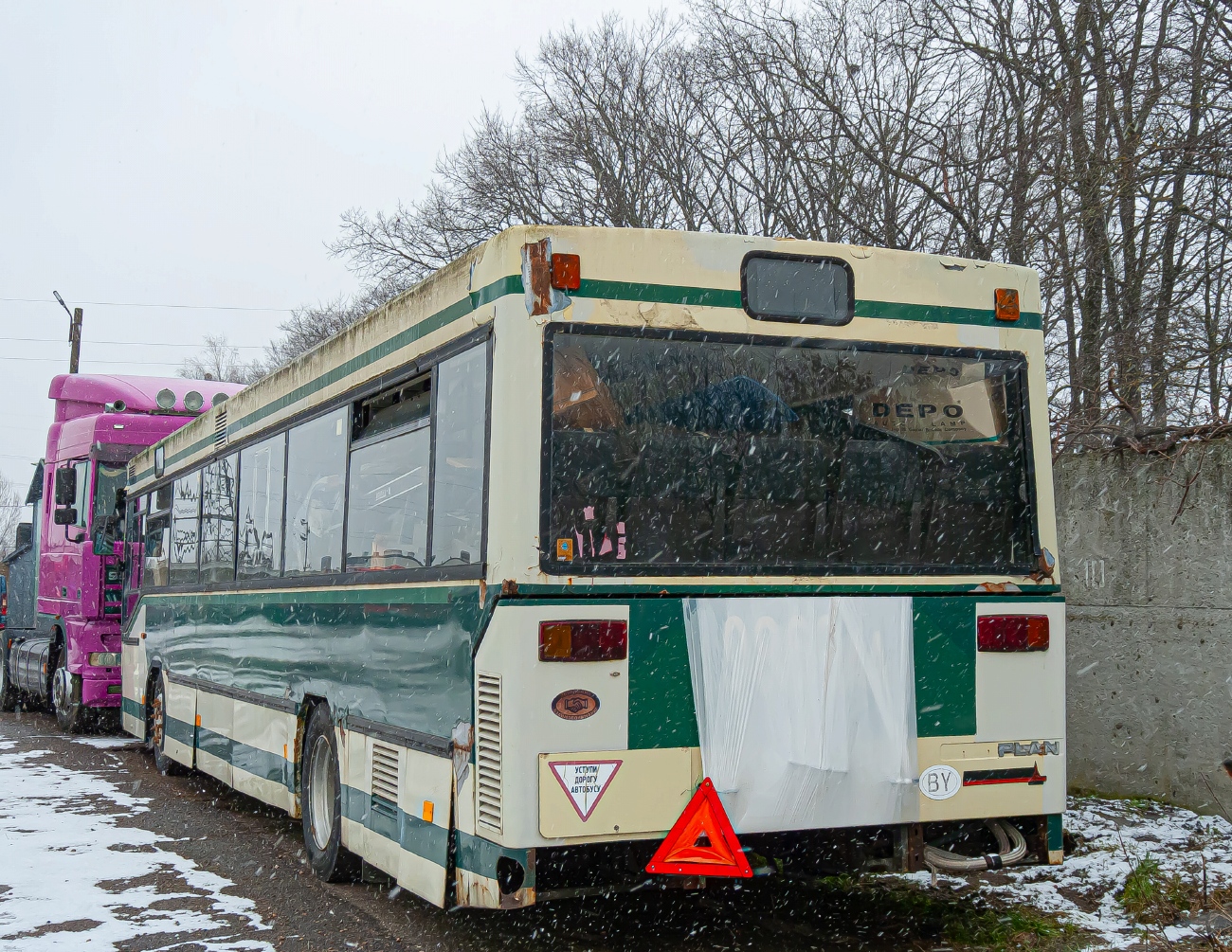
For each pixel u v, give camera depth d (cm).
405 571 623
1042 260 1255
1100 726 825
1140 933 568
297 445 830
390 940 613
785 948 584
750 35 1959
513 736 499
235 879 748
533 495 513
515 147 2616
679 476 538
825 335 568
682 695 520
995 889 658
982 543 584
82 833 888
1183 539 781
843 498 564
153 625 1263
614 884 534
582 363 531
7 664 1930
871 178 1809
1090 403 1118
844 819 530
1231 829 718
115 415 1606
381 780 642
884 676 545
